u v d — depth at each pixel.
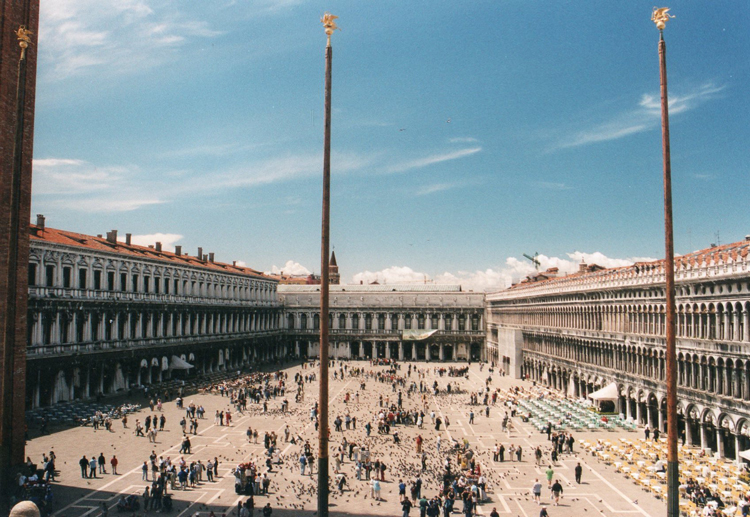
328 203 26.72
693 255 66.75
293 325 182.62
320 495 26.00
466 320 179.50
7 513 37.53
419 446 59.47
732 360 54.16
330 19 26.88
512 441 65.06
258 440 63.59
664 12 27.47
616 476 51.28
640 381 71.56
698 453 57.09
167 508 41.59
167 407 82.50
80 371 83.38
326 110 26.88
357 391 103.25
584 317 91.62
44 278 77.81
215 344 126.19
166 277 110.44
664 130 27.20
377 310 181.25
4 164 46.94
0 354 46.50
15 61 48.38
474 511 42.38
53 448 57.25
